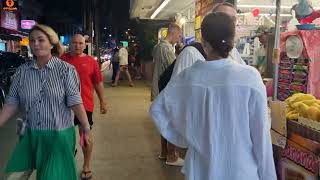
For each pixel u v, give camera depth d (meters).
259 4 6.16
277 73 3.42
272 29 4.53
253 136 1.97
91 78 4.94
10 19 24.38
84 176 4.89
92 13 31.22
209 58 2.11
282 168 2.73
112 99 12.34
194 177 2.08
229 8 3.05
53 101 3.12
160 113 2.20
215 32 2.02
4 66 12.91
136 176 5.02
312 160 2.41
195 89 2.06
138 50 21.77
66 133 3.17
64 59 4.78
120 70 16.73
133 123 8.38
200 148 2.05
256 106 1.94
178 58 3.76
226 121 1.98
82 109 3.25
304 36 3.19
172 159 5.46
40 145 3.13
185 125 2.10
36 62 3.20
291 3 5.13
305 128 2.48
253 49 4.61
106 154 5.98
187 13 11.38
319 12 3.85
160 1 11.30
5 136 7.46
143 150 6.23
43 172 3.04
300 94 2.94
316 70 3.17
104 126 8.03
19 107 3.26
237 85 1.96
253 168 1.99
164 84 4.74
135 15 16.78
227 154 1.98
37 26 3.12
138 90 15.16
